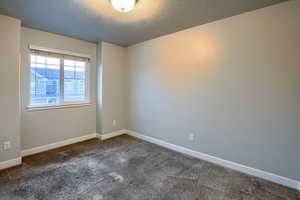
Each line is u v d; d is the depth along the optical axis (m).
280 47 1.94
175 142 3.06
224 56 2.38
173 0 1.86
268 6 1.99
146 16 2.29
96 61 3.68
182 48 2.86
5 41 2.25
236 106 2.30
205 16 2.28
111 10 2.11
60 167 2.36
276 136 2.01
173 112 3.06
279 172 2.00
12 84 2.33
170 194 1.81
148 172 2.26
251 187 1.93
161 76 3.23
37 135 2.89
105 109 3.66
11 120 2.34
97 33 3.00
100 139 3.65
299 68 1.83
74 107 3.38
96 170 2.29
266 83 2.05
